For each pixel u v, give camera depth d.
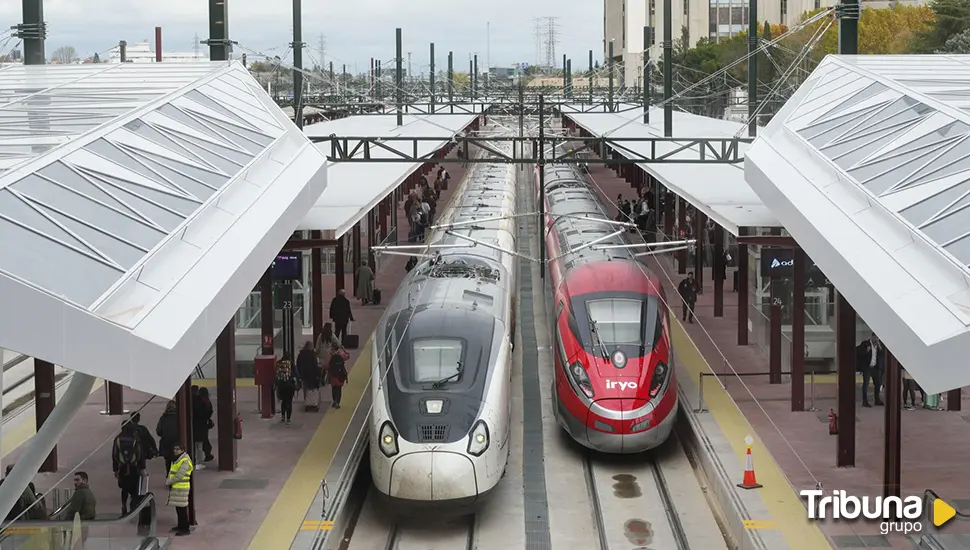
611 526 21.62
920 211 17.52
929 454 23.48
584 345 25.27
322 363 29.59
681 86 86.12
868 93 26.52
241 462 23.92
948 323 13.64
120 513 20.48
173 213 17.02
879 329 15.31
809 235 19.48
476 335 23.50
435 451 20.83
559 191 43.81
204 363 30.44
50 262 13.20
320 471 23.33
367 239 46.62
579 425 24.53
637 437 24.11
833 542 19.16
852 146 22.62
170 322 13.37
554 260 32.81
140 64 30.22
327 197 31.02
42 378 23.22
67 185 15.98
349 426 26.47
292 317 28.20
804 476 22.42
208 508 21.23
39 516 18.72
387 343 23.59
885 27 81.00
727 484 22.03
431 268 28.52
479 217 37.91
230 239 17.27
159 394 12.64
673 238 46.34
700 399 27.08
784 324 30.70
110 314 12.70
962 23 63.06
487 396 22.05
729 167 39.09
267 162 22.98
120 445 20.91
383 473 21.14
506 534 21.38
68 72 28.36
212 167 20.38
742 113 76.62
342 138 29.66
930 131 21.36
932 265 15.70
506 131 76.69
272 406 27.33
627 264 28.47
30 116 21.09
